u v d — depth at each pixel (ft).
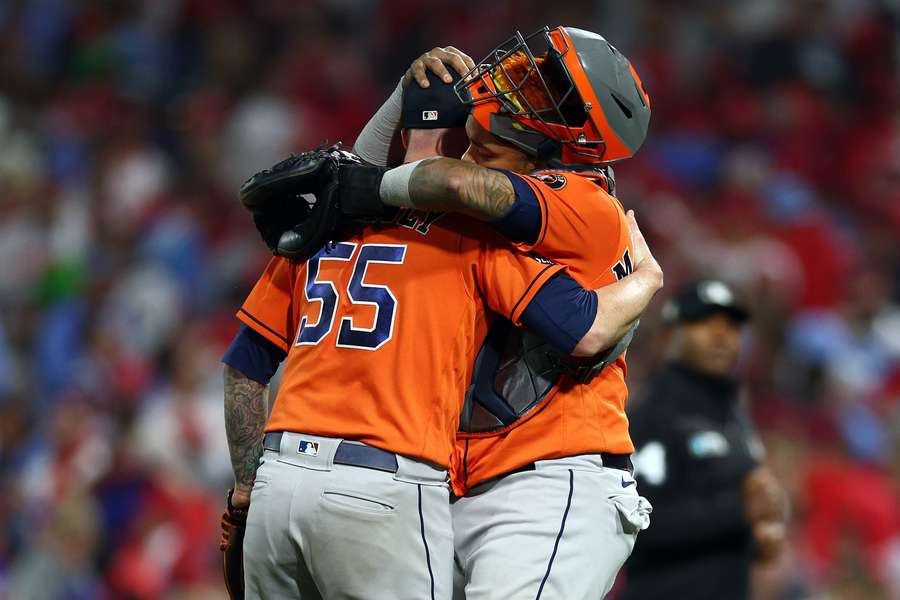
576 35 38.37
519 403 37.52
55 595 89.30
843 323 139.33
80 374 116.57
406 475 35.22
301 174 36.78
